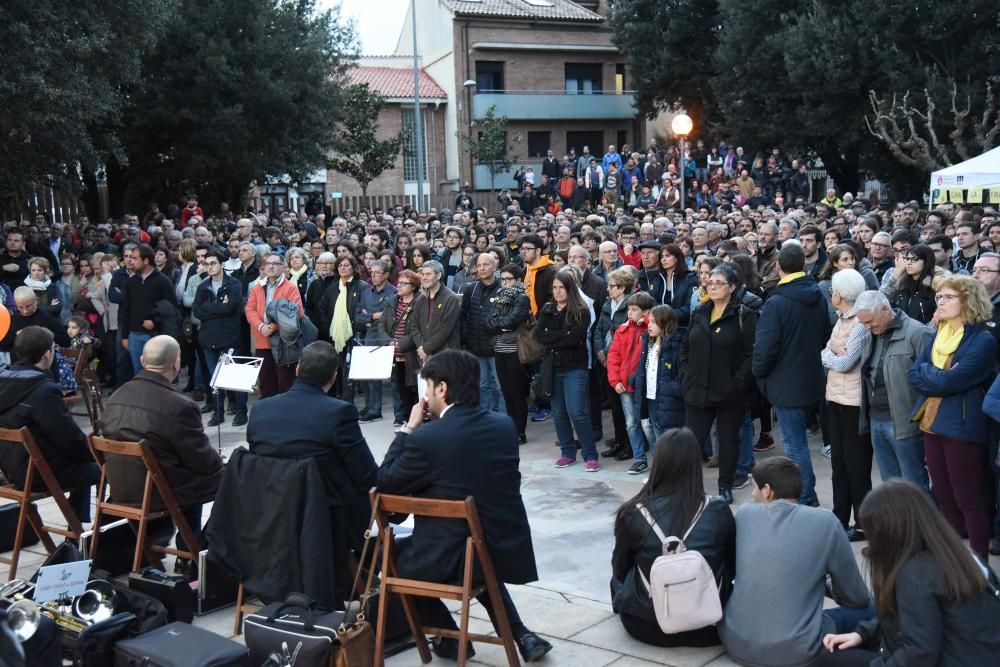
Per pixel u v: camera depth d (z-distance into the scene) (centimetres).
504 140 3456
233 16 2155
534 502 719
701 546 436
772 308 630
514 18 3559
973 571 323
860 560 559
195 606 509
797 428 638
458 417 423
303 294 1084
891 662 334
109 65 1416
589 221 1308
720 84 2744
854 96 2444
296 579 456
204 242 1252
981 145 2164
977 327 523
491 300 859
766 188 2461
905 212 1163
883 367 564
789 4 2597
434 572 415
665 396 724
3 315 758
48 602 444
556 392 802
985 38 2256
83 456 585
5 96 1175
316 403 473
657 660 443
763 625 416
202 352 1085
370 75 3656
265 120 2259
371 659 424
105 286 1180
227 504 475
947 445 530
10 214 2050
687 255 1060
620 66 3759
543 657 451
